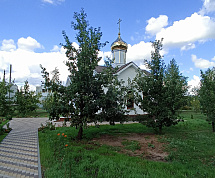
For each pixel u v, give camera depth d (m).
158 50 9.88
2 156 6.20
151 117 9.94
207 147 7.05
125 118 9.22
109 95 8.20
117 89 8.67
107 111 8.28
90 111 8.09
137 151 6.61
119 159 5.41
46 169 4.73
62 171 4.36
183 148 6.85
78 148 6.61
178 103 9.35
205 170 4.64
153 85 9.55
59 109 7.96
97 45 8.44
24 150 6.98
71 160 4.48
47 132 10.44
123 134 9.81
